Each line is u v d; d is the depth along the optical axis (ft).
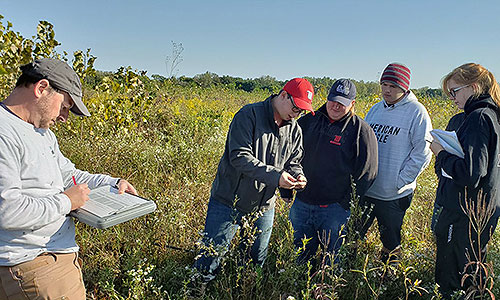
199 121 26.48
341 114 10.21
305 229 10.94
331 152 10.36
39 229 5.90
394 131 11.34
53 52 18.98
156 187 14.78
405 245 11.34
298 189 8.98
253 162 8.38
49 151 6.23
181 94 43.88
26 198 5.55
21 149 5.61
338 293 9.38
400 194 11.29
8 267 5.74
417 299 9.92
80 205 6.24
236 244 9.56
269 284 9.71
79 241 10.92
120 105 22.18
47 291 5.94
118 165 16.61
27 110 5.79
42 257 5.98
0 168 5.32
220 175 9.42
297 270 9.11
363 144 10.16
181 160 17.79
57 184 6.32
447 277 9.23
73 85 6.08
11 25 17.01
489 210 8.37
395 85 11.10
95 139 18.53
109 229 11.24
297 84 8.46
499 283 9.30
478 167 7.90
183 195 13.96
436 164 9.09
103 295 9.23
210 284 9.90
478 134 8.04
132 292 8.48
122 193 7.26
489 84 8.46
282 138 9.33
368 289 9.70
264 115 8.84
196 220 13.16
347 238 10.37
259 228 9.96
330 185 10.47
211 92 54.39
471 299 8.58
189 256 11.23
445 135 8.53
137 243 10.36
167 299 9.24
